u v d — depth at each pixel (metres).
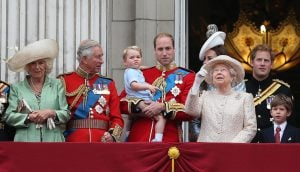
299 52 60.25
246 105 37.38
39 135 37.50
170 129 38.91
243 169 35.59
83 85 38.75
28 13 44.78
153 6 45.81
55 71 44.69
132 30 45.91
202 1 59.69
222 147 35.66
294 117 40.69
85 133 38.22
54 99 38.06
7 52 44.47
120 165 35.66
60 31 44.91
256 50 40.38
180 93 39.09
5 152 35.78
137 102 38.75
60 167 35.72
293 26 60.44
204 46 40.47
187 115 38.22
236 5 60.91
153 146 35.69
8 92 38.31
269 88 40.16
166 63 39.47
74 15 45.16
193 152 35.69
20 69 38.12
